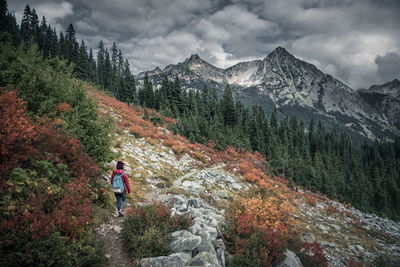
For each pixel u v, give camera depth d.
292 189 34.69
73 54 57.75
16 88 6.10
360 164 101.94
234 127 60.41
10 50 6.60
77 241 4.21
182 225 6.71
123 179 6.54
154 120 30.19
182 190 12.12
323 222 23.89
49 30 61.84
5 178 3.84
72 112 7.30
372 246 21.34
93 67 78.50
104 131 7.90
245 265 6.27
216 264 4.99
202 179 17.69
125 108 32.50
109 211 6.48
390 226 37.56
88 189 5.61
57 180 5.06
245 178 25.80
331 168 67.50
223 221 8.56
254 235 7.39
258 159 41.72
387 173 82.38
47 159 5.05
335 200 45.56
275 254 6.87
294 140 79.06
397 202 63.81
